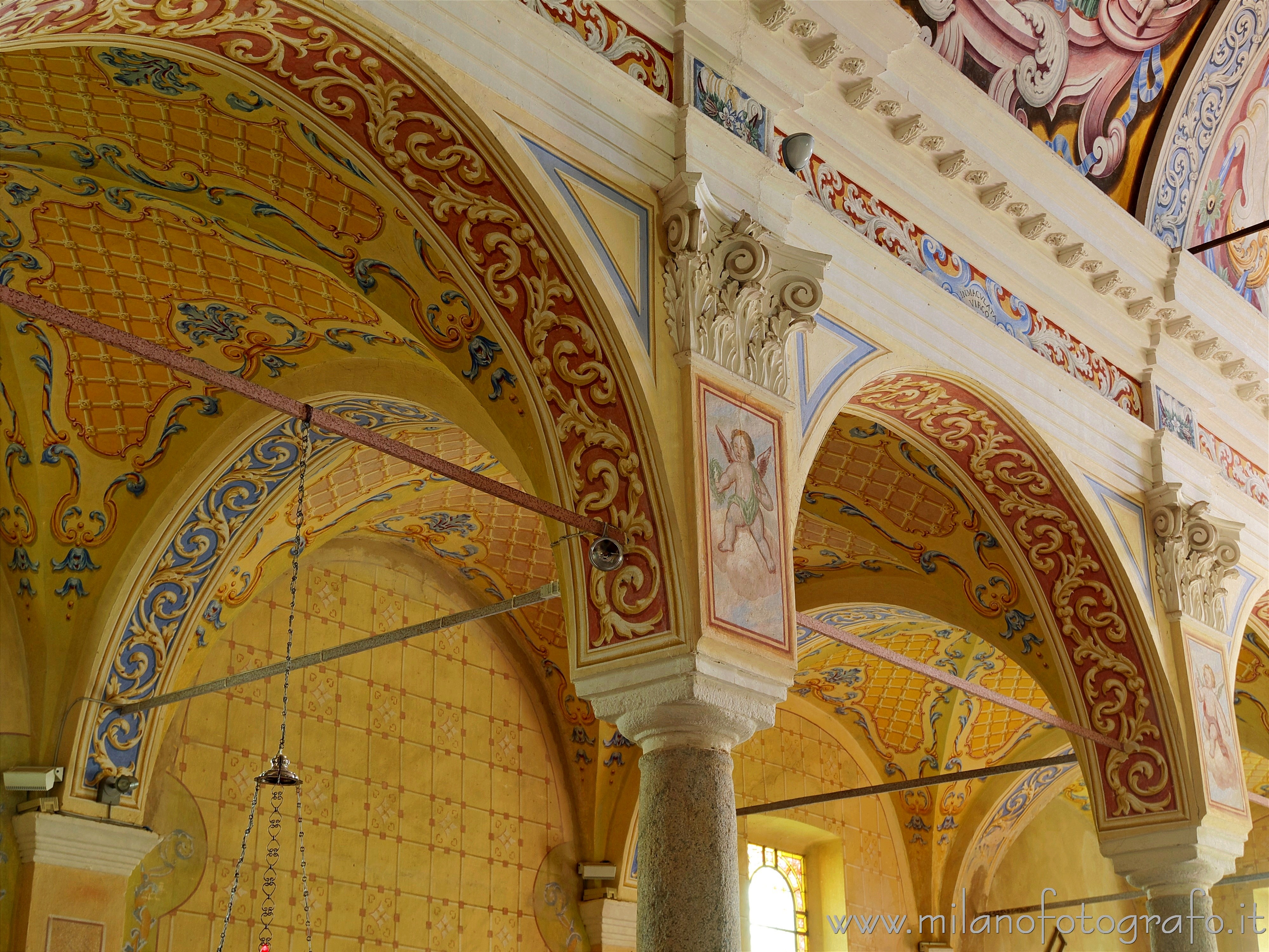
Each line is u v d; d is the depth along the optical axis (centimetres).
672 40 755
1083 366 1039
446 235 683
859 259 847
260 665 1007
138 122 684
